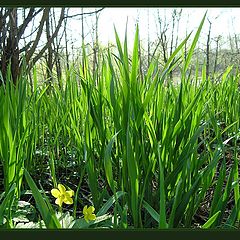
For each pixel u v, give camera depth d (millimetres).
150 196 1420
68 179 2051
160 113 1434
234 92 2889
